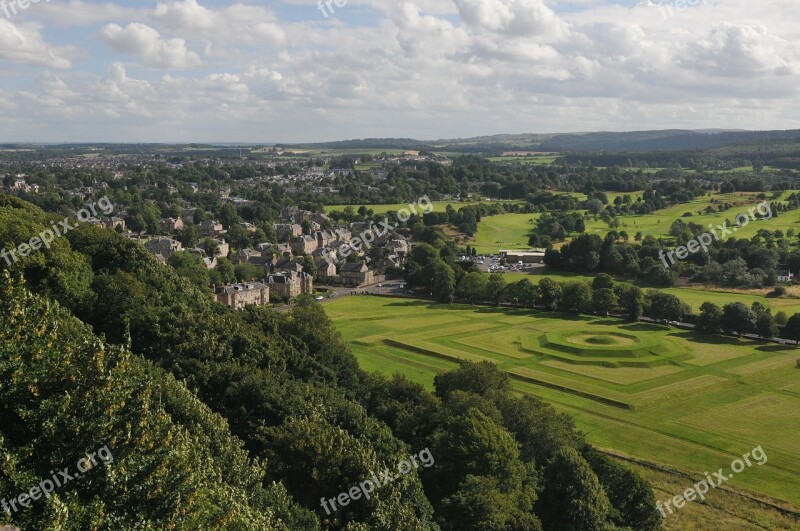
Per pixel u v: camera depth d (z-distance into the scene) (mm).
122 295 123938
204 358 105562
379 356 190000
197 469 63000
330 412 97000
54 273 122375
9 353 62031
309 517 70812
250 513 61656
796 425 141375
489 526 80688
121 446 59344
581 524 87750
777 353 194125
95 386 62500
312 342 131250
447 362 185500
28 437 59031
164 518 56156
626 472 101625
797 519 104062
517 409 113000
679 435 135500
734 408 150875
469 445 92000
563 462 93000
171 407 80000
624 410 149500
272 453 81125
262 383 99188
